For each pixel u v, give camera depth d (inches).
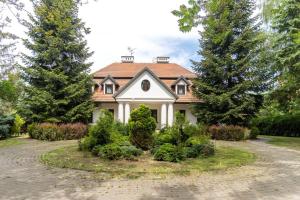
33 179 338.0
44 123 858.8
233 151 572.7
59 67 931.3
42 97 896.9
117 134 556.7
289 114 1128.8
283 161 471.8
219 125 919.7
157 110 1296.8
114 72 1346.0
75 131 840.9
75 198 268.2
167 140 508.1
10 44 879.1
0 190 293.4
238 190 296.2
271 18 893.2
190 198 269.4
